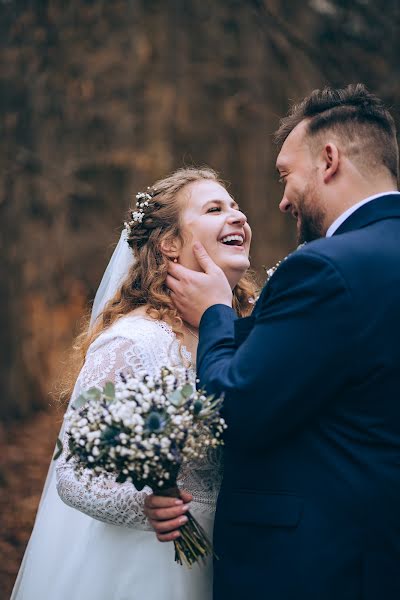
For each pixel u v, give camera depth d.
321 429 2.52
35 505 6.86
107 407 2.46
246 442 2.52
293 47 8.56
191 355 3.03
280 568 2.50
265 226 9.48
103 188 9.28
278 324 2.47
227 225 3.12
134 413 2.44
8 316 9.30
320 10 8.41
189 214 3.13
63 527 3.13
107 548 2.95
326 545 2.46
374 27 8.19
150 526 2.75
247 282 3.59
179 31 9.38
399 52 8.07
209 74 9.36
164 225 3.13
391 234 2.56
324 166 2.68
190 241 3.09
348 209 2.66
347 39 8.22
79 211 9.27
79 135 9.26
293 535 2.49
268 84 9.27
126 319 3.02
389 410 2.49
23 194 9.23
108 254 9.22
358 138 2.66
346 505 2.46
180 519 2.55
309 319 2.44
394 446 2.48
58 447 2.54
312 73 8.52
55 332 9.25
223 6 9.36
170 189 3.19
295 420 2.49
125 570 2.90
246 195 9.48
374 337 2.45
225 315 2.78
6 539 6.12
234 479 2.66
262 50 9.27
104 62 9.28
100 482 2.76
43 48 9.29
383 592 2.45
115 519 2.75
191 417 2.44
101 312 3.27
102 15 9.34
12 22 9.34
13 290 9.30
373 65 8.09
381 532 2.45
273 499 2.54
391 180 2.69
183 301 2.95
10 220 9.23
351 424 2.49
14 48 9.31
